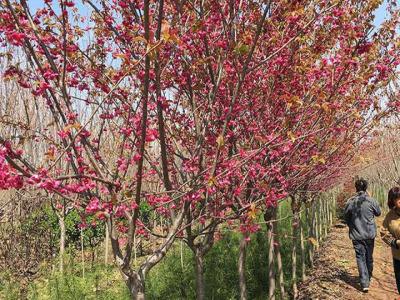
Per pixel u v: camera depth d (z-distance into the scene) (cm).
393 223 658
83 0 338
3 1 296
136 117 345
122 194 301
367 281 805
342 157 729
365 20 429
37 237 1065
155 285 754
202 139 370
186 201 329
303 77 450
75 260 1090
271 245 680
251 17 409
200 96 447
